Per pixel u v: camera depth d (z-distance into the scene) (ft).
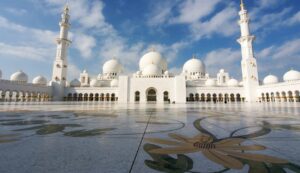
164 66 242.37
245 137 17.51
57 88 190.80
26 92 165.27
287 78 185.16
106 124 26.48
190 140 16.29
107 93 199.52
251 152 12.54
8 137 17.35
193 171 9.28
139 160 10.97
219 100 191.83
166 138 17.12
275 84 158.30
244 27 189.98
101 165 10.11
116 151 12.85
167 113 48.21
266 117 36.88
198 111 56.34
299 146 14.01
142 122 28.99
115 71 248.52
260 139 16.57
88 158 11.29
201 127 23.84
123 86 191.21
